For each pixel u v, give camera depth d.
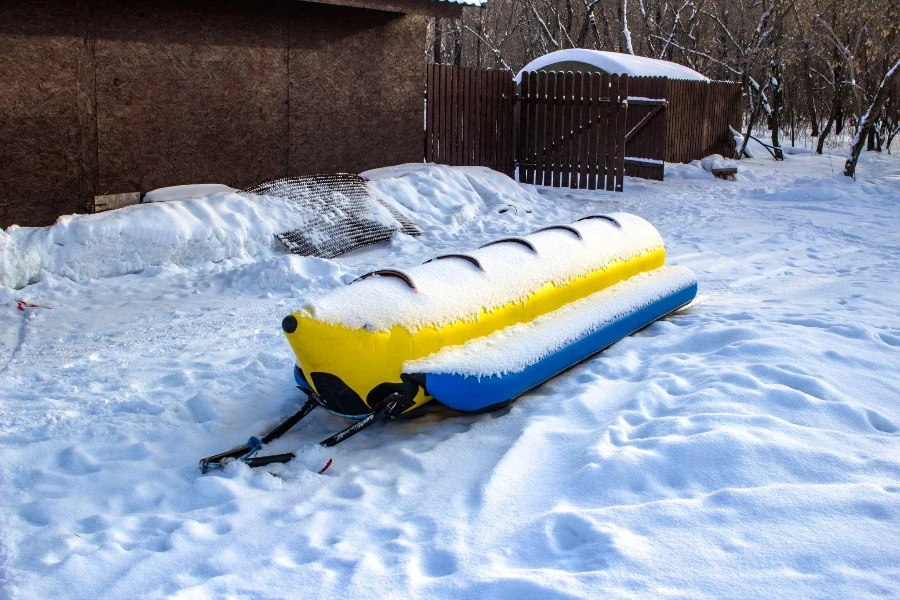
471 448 4.65
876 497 3.63
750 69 23.83
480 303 5.27
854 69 24.02
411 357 4.75
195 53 10.75
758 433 4.30
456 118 15.31
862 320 6.67
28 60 9.03
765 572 3.18
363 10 13.03
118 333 6.97
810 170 20.42
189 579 3.39
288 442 4.83
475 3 13.12
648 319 6.69
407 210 12.31
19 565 3.52
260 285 8.55
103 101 9.81
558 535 3.59
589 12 32.16
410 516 3.87
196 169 11.01
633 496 3.89
